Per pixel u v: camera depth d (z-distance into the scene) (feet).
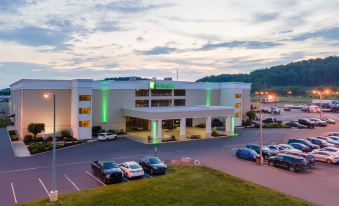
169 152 139.33
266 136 190.90
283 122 262.06
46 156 130.52
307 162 111.24
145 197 79.97
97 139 173.27
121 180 94.73
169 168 110.22
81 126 172.45
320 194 84.43
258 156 121.08
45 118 176.24
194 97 233.96
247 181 95.40
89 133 174.70
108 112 196.44
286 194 83.82
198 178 97.14
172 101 223.92
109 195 81.30
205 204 75.36
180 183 91.97
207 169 109.19
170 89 222.69
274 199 79.25
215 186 89.25
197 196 80.84
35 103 173.68
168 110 173.58
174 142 165.89
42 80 174.60
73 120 177.17
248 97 261.44
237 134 197.06
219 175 101.09
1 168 109.70
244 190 86.12
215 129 216.54
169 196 80.79
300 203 76.89
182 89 228.02
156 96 216.33
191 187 88.28
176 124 217.97
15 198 79.56
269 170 109.09
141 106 209.36
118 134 190.60
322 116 313.32
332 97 607.78
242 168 111.55
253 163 119.44
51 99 177.27
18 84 190.70
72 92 178.60
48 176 99.76
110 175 91.66
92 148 148.66
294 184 93.25
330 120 263.08
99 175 97.30
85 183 92.53
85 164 116.47
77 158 126.72
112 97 197.57
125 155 132.77
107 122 196.13
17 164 115.85
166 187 88.17
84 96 172.96
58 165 114.62
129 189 86.43
